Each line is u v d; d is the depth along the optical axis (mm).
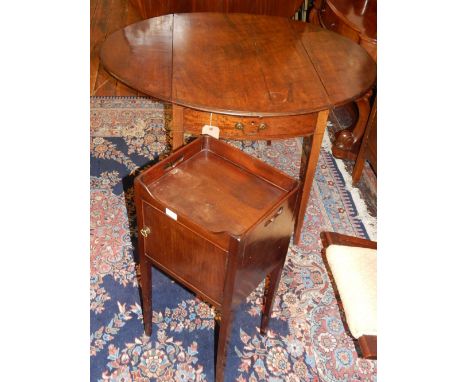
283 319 1695
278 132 1539
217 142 1376
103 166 2377
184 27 1834
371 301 1050
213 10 2580
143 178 1210
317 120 1548
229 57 1634
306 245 2010
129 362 1520
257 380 1495
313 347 1608
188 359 1541
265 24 1925
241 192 1275
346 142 2414
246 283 1198
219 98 1395
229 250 1060
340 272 1137
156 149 2521
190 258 1189
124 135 2619
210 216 1185
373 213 2215
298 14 2924
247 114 1345
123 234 1994
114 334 1601
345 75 1572
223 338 1283
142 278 1411
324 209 2219
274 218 1157
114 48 1629
